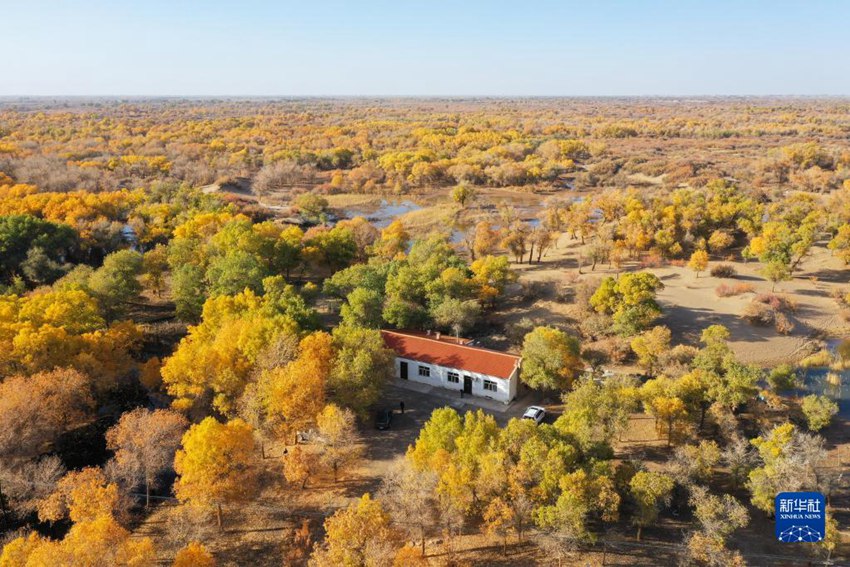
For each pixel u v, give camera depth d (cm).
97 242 9806
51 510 3878
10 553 3200
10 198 11225
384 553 3206
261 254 8556
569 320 7500
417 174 18275
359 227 10675
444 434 4188
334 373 5016
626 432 5050
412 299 7250
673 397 4678
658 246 9875
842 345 6900
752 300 7731
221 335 5438
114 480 4128
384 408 5588
